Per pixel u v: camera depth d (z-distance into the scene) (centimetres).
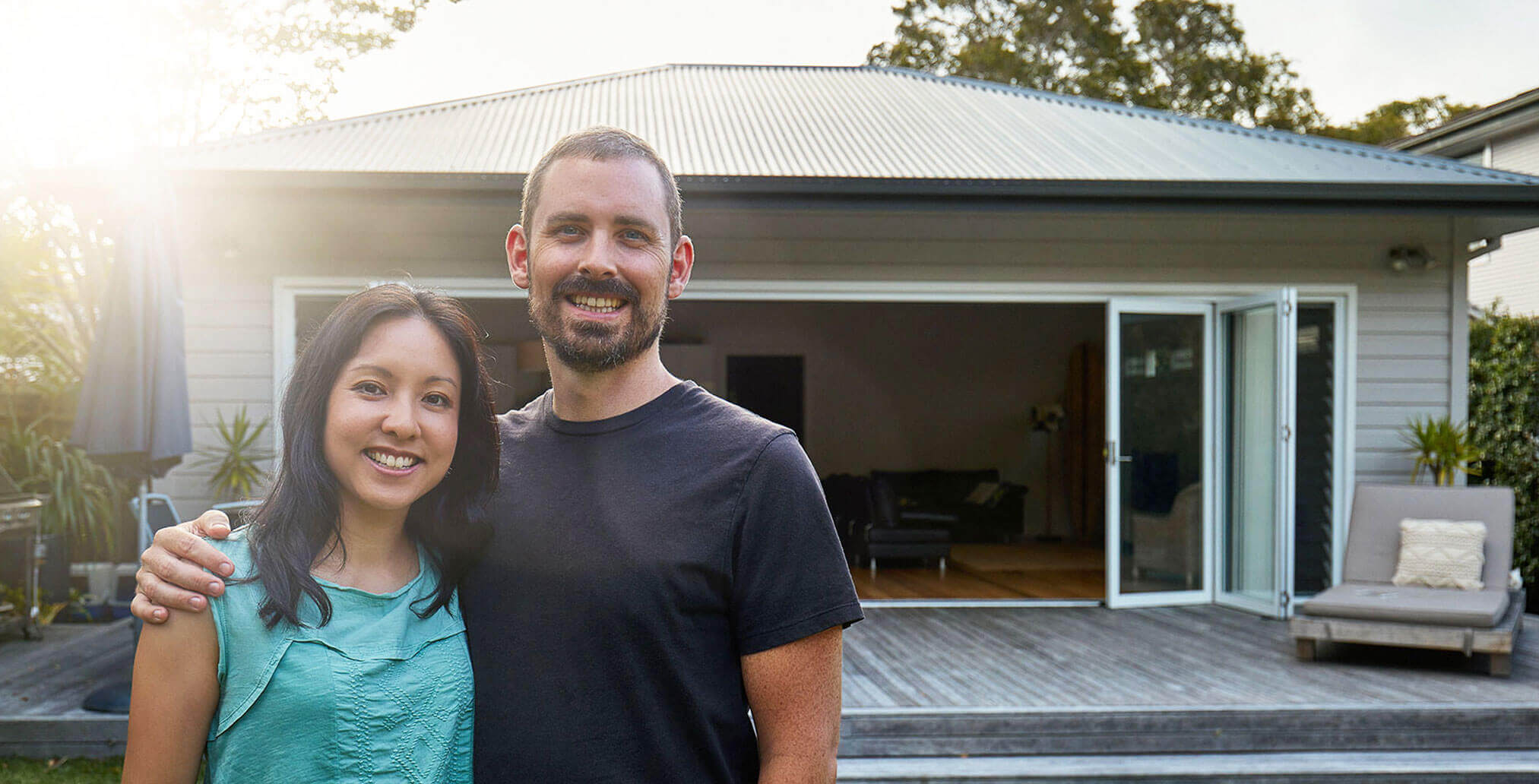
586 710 135
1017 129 820
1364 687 478
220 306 635
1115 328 690
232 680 130
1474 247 756
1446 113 2484
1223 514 717
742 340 1273
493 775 138
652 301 146
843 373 1282
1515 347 993
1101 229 696
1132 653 553
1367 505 631
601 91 954
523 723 137
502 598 143
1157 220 698
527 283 159
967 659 539
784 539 140
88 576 694
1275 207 638
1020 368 1292
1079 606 712
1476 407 1019
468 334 148
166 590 128
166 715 129
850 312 1282
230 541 139
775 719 139
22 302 761
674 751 136
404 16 1217
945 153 707
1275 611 659
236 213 634
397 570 149
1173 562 714
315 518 142
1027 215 688
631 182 145
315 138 700
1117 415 693
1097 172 652
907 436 1287
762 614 139
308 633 133
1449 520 605
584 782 134
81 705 453
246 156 628
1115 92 2206
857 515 955
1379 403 711
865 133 786
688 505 141
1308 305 713
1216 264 703
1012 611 692
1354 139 2333
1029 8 2214
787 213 679
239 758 130
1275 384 668
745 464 142
